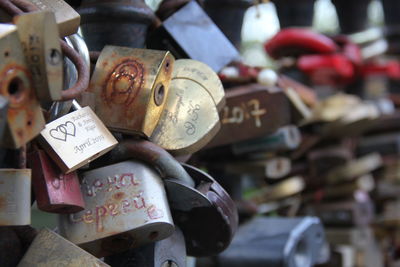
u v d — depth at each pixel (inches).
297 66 133.1
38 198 41.7
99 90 47.6
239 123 73.8
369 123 119.0
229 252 77.7
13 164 40.8
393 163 147.8
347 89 158.7
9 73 34.6
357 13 159.2
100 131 43.4
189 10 62.1
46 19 34.5
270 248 75.8
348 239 118.3
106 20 55.1
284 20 137.3
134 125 46.8
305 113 86.4
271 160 88.0
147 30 59.9
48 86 35.7
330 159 119.7
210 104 50.9
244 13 83.0
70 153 41.7
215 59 61.6
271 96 74.2
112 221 44.1
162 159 46.6
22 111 35.7
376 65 157.1
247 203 84.7
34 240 41.0
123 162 46.3
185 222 50.6
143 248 48.8
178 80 51.7
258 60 177.0
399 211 149.9
